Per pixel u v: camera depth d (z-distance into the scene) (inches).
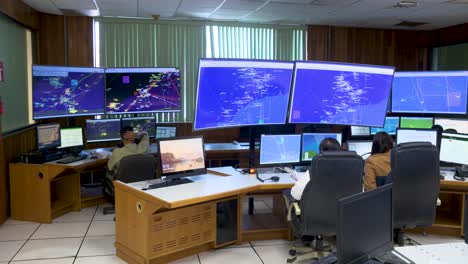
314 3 227.8
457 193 164.7
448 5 231.3
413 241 163.9
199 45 281.9
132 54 270.8
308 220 125.7
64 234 168.6
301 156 169.2
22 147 210.4
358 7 237.9
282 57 298.8
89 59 262.8
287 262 139.2
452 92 222.1
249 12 253.6
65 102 219.0
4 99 192.5
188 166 148.1
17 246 154.8
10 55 203.3
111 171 193.2
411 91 230.1
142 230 134.7
